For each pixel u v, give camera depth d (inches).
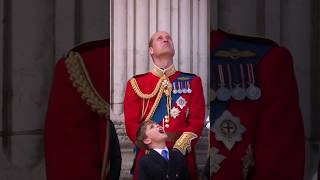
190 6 504.7
